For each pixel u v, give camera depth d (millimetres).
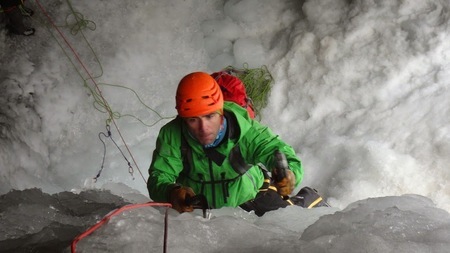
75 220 3834
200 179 4664
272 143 4445
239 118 4449
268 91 8125
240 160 4559
